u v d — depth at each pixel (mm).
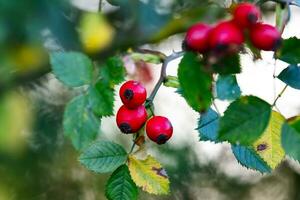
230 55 428
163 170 457
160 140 451
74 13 428
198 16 446
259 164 464
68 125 408
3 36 385
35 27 393
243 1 455
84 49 439
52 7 401
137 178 454
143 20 453
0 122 405
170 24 452
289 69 464
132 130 448
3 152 406
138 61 447
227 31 423
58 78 412
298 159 421
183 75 419
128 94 441
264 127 419
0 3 381
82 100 412
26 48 400
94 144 452
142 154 458
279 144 455
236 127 418
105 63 418
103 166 451
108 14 454
